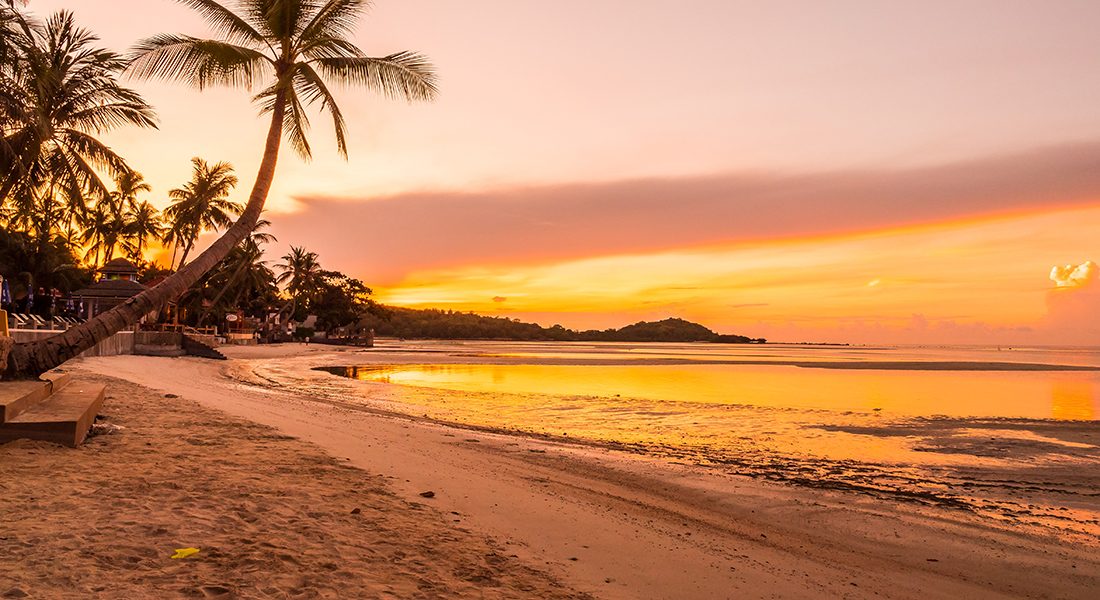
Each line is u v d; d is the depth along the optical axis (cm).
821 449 1382
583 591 488
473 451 1131
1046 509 932
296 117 1586
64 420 800
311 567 459
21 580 383
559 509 745
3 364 1031
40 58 2097
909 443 1471
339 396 2188
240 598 392
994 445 1455
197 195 5153
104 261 5681
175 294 1238
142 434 970
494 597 447
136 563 434
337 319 10600
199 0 1430
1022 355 12000
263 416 1325
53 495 578
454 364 4956
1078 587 636
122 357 3328
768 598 527
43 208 2650
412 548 535
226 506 594
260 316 9281
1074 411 2188
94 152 2456
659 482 998
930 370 5091
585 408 2030
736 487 987
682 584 536
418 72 1561
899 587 599
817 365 5872
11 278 4341
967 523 844
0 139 2030
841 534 779
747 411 2020
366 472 818
